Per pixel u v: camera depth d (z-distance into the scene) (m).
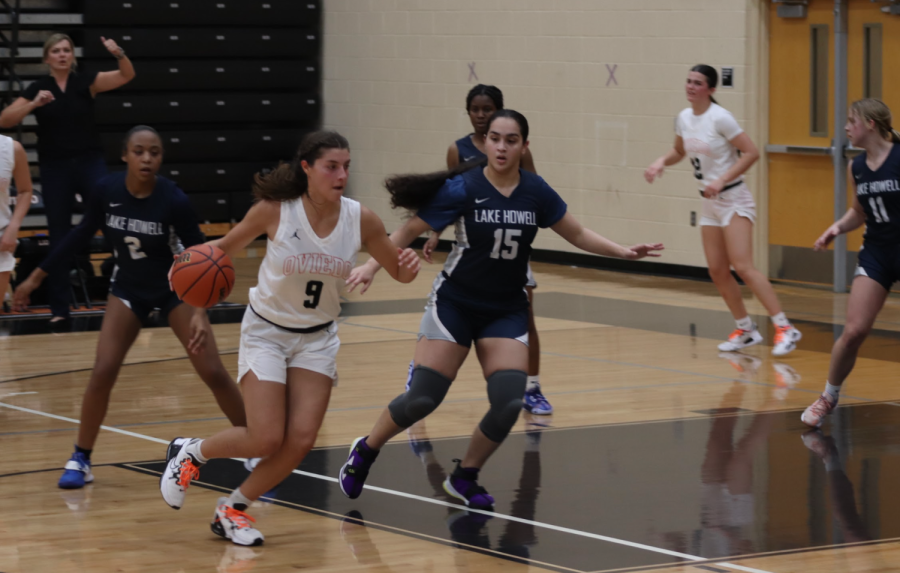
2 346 10.28
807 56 13.16
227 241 5.15
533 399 7.84
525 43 15.81
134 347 10.28
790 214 13.60
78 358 9.75
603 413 7.81
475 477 5.81
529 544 5.18
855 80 12.84
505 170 5.53
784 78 13.41
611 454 6.77
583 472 6.39
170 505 5.29
